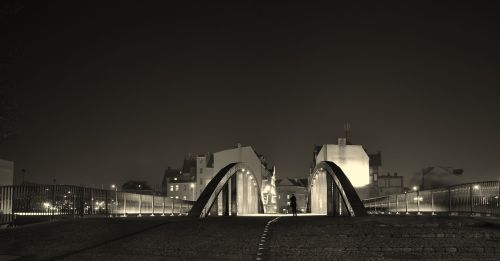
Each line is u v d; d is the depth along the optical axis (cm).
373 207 6662
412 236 2150
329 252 1956
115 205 3825
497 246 1972
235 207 4672
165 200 5391
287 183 14200
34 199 2931
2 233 2358
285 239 2147
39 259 1866
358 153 8138
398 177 12112
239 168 4944
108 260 1870
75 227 2508
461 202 3434
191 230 2416
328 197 4241
